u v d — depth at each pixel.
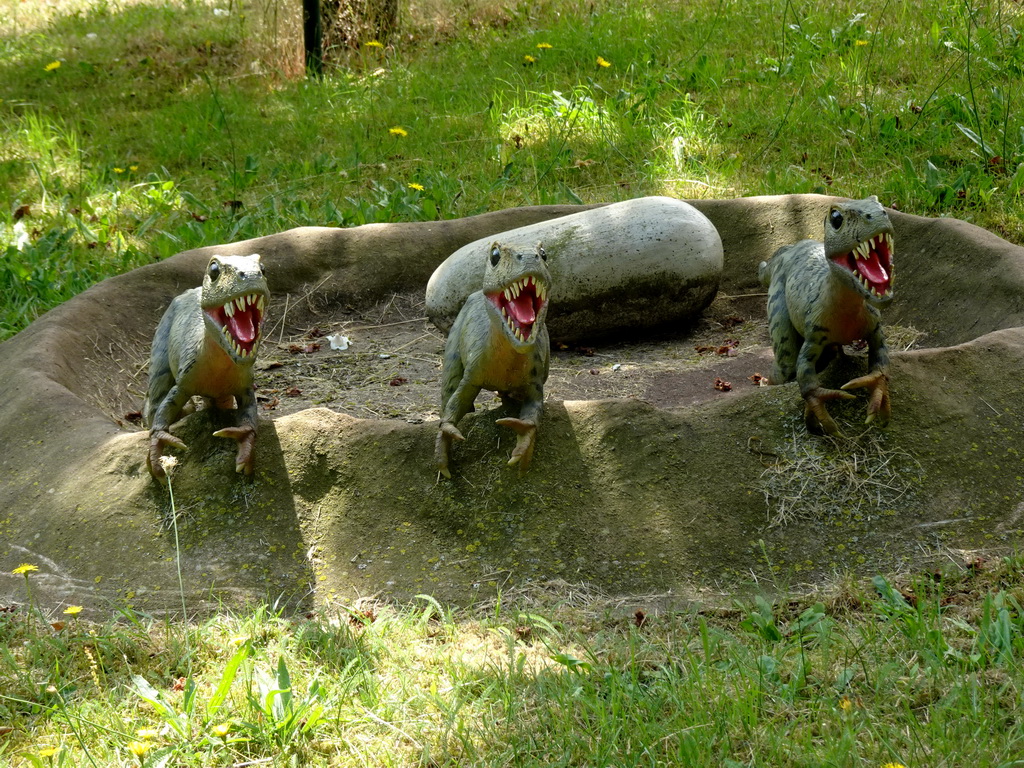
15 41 12.32
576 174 7.73
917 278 5.38
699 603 3.54
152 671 3.29
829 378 4.26
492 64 10.00
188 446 4.08
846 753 2.73
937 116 7.62
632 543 3.75
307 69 10.49
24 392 4.52
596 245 5.50
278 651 3.35
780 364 4.34
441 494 3.89
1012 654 3.09
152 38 11.88
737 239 6.14
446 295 5.61
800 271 4.16
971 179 6.82
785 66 8.80
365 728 3.01
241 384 4.00
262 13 11.99
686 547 3.73
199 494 3.97
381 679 3.21
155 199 7.80
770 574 3.66
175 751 2.91
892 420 3.96
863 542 3.72
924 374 4.07
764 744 2.82
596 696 3.01
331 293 6.15
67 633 3.50
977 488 3.84
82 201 7.89
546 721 2.97
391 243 6.27
